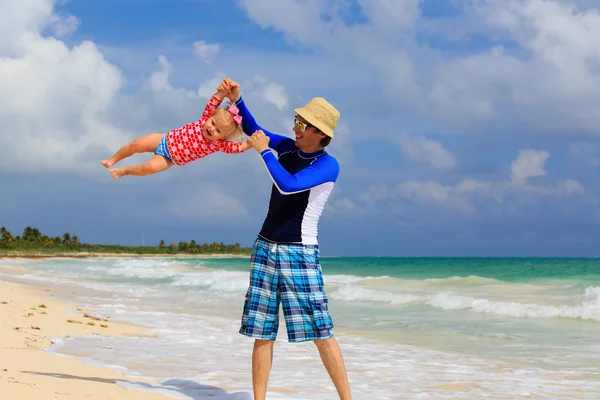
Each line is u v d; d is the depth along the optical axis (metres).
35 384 3.96
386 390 4.74
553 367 5.88
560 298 11.88
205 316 10.21
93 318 9.06
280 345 7.10
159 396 4.07
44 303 11.03
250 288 3.80
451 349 6.98
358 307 11.81
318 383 4.88
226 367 5.41
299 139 3.78
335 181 3.79
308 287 3.69
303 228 3.70
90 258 73.75
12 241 90.00
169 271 29.36
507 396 4.60
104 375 4.73
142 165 3.99
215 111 4.00
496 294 13.38
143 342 6.87
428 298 12.23
